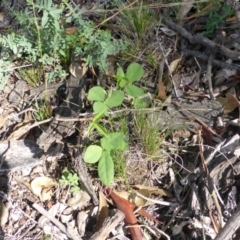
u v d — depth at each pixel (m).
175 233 0.41
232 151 0.42
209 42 0.48
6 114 0.48
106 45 0.44
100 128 0.40
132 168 0.44
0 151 0.45
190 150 0.44
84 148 0.43
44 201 0.44
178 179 0.43
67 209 0.43
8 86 0.49
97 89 0.40
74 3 0.52
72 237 0.42
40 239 0.42
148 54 0.49
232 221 0.37
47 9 0.43
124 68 0.49
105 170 0.38
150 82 0.48
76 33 0.46
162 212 0.43
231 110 0.45
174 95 0.47
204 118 0.45
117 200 0.42
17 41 0.45
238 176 0.42
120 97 0.40
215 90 0.47
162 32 0.50
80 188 0.43
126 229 0.42
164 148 0.45
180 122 0.45
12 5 0.55
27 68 0.49
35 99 0.48
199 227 0.41
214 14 0.50
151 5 0.48
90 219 0.42
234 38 0.49
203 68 0.48
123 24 0.50
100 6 0.53
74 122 0.45
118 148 0.39
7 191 0.44
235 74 0.47
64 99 0.47
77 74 0.48
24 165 0.44
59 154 0.45
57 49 0.47
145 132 0.44
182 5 0.49
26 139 0.46
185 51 0.49
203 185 0.42
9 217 0.43
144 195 0.43
